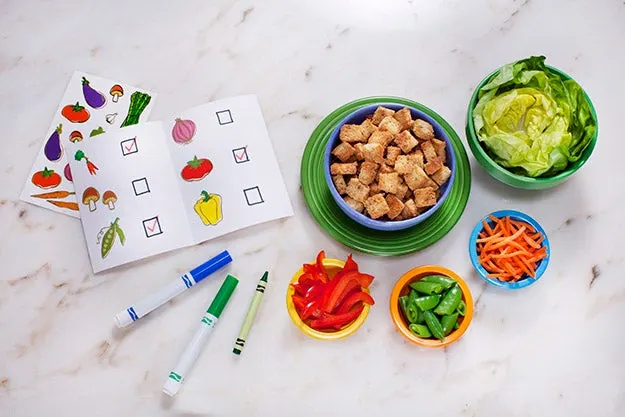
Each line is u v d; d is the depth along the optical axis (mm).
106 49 995
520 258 882
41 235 932
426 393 893
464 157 951
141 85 981
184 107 976
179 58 992
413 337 866
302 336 903
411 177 876
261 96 980
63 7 1006
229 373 893
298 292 883
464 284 878
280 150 962
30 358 897
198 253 927
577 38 1000
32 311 911
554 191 949
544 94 903
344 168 887
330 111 977
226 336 903
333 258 926
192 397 886
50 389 889
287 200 942
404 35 1001
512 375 897
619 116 972
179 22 1004
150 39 999
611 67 990
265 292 916
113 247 921
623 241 934
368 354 900
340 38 1000
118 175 944
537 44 998
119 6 1008
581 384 896
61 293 916
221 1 1007
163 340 904
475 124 908
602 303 916
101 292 917
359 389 892
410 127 904
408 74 988
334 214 930
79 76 983
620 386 895
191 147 954
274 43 999
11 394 888
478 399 893
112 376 894
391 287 918
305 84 985
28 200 941
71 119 967
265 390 889
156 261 924
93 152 951
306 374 894
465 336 907
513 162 893
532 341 906
